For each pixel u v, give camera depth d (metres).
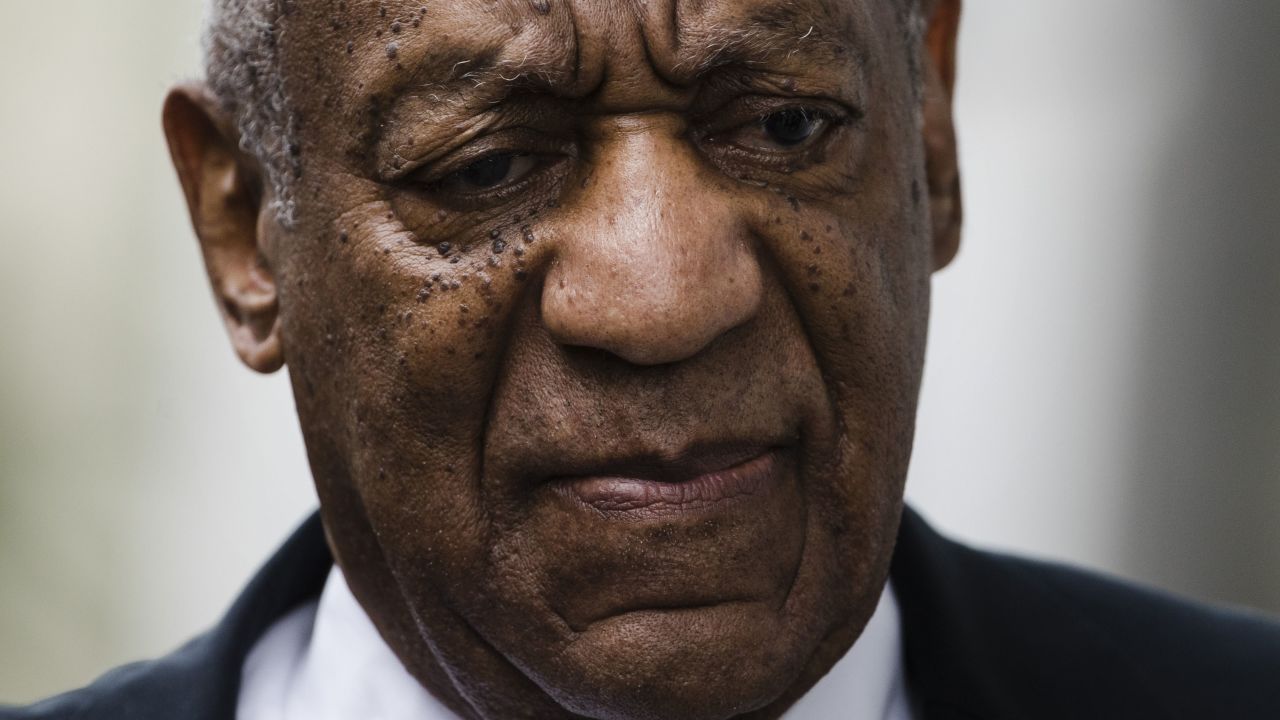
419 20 1.94
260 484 5.56
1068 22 4.75
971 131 4.86
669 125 1.90
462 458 2.00
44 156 6.02
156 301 5.85
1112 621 2.66
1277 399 4.50
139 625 5.66
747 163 1.97
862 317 2.01
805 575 2.02
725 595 1.93
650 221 1.85
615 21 1.87
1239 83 4.54
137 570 5.72
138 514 5.75
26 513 5.79
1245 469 4.55
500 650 2.04
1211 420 4.58
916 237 2.14
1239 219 4.54
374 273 2.01
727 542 1.92
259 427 5.59
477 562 2.00
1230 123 4.55
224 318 2.36
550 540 1.96
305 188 2.09
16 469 5.84
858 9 2.03
